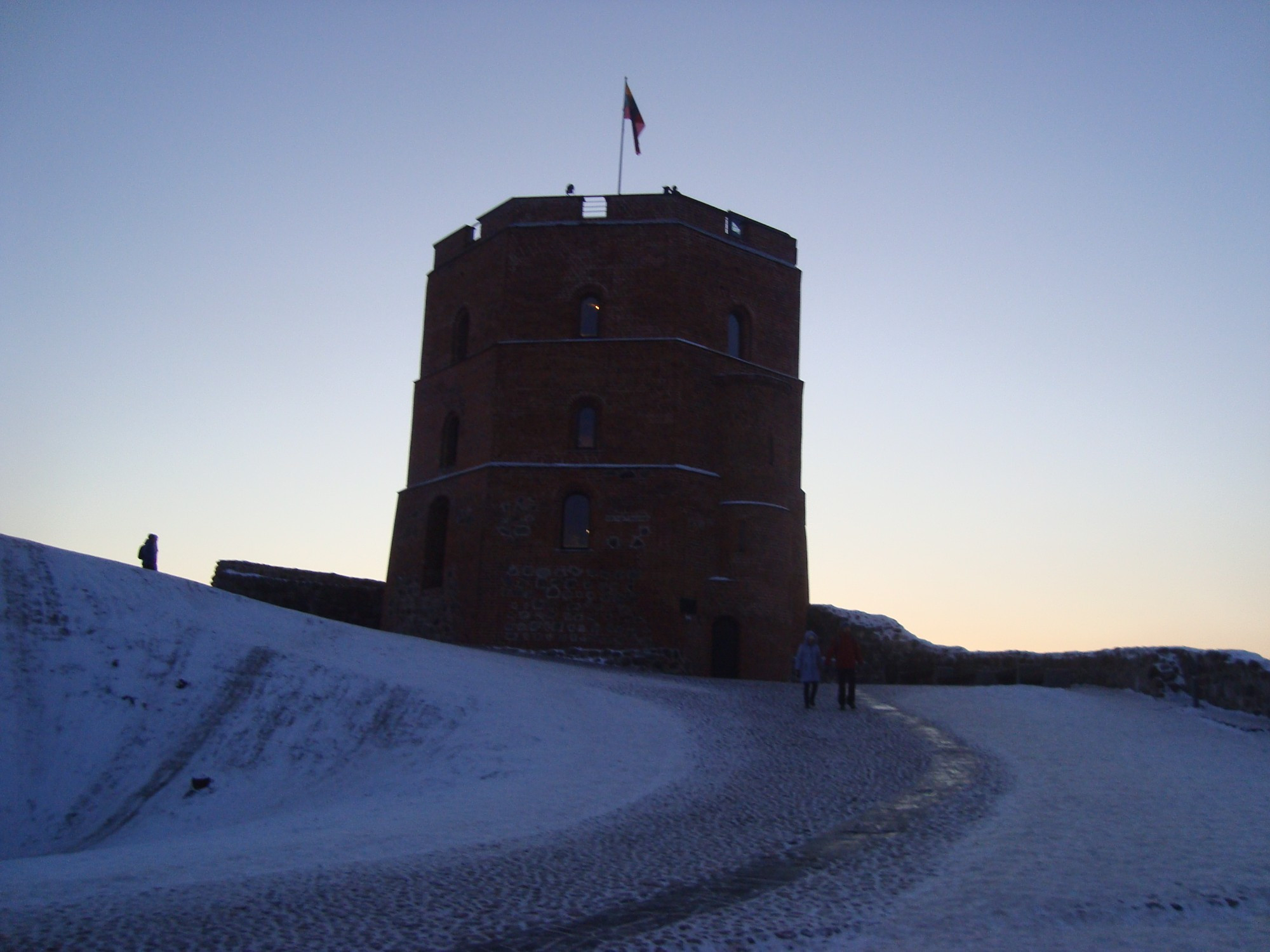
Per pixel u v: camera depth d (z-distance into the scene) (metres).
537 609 34.22
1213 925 9.05
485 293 37.69
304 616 27.69
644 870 10.50
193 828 18.33
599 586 34.16
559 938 8.31
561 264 36.88
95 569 25.38
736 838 11.98
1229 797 14.34
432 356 39.88
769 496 36.19
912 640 34.78
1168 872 10.47
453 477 36.88
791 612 36.50
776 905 9.31
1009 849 11.35
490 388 36.12
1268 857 11.07
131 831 18.53
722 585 35.12
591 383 35.66
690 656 34.12
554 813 13.66
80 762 20.36
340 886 9.75
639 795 14.85
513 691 23.48
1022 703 24.20
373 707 21.95
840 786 15.24
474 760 18.56
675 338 35.69
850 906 9.31
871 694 26.36
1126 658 26.23
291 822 14.79
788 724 21.16
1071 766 16.75
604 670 30.25
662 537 34.31
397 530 39.16
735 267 38.03
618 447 35.22
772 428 36.78
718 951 8.16
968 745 18.75
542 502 34.94
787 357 39.06
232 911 8.84
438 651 27.30
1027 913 9.16
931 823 12.71
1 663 21.69
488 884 9.88
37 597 23.64
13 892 9.58
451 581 35.78
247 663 23.70
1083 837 11.92
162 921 8.51
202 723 21.73
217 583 37.12
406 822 13.38
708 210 37.97
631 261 36.56
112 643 23.33
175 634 24.28
